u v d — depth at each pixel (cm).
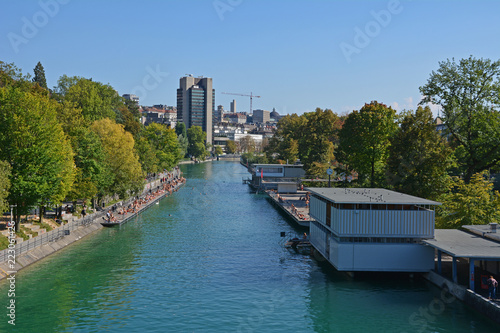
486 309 3672
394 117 8462
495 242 4450
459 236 4753
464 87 6556
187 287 4622
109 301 4172
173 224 8338
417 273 4891
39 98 6044
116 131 9294
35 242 5578
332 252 4922
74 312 3888
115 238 6988
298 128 18012
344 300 4228
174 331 3531
